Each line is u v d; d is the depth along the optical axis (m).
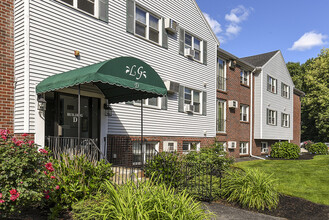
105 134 9.25
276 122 23.17
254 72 21.17
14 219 4.66
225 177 8.00
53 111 7.86
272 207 6.77
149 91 7.16
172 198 4.59
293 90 27.80
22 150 4.35
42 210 5.29
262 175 7.39
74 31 8.45
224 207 6.77
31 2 7.36
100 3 9.32
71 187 5.34
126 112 10.35
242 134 19.34
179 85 13.16
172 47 12.84
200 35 14.97
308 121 43.94
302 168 11.73
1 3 7.30
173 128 12.70
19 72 7.33
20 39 7.34
